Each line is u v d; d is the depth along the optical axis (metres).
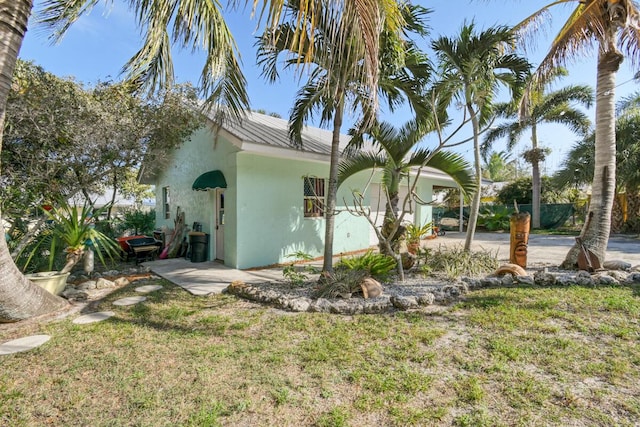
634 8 6.22
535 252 10.20
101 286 6.33
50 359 3.43
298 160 9.07
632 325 4.03
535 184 19.44
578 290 5.47
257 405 2.63
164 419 2.47
